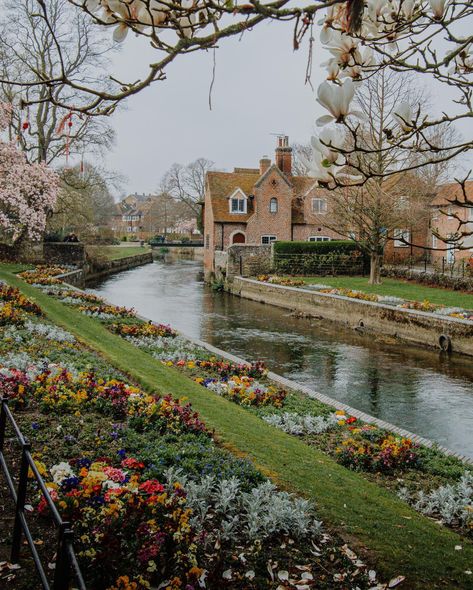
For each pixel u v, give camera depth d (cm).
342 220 3538
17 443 687
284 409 1215
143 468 677
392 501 757
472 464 1001
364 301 2708
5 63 2886
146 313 2933
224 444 847
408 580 535
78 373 1084
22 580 430
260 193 4722
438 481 903
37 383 917
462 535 719
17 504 432
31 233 3747
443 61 348
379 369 1878
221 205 4772
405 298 2789
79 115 289
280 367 1880
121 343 1639
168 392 1129
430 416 1413
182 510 530
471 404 1514
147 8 246
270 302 3444
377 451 996
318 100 240
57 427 758
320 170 270
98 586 427
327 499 703
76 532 467
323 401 1343
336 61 299
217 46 266
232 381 1342
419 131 329
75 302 2311
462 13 326
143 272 5541
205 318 2855
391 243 4369
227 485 653
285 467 800
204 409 1039
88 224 5616
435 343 2223
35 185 3741
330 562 557
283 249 4122
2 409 497
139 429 848
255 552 554
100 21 252
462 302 2602
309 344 2266
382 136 2689
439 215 3269
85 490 510
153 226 11375
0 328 1375
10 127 3434
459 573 561
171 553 471
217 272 4453
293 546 581
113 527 461
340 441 1045
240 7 257
